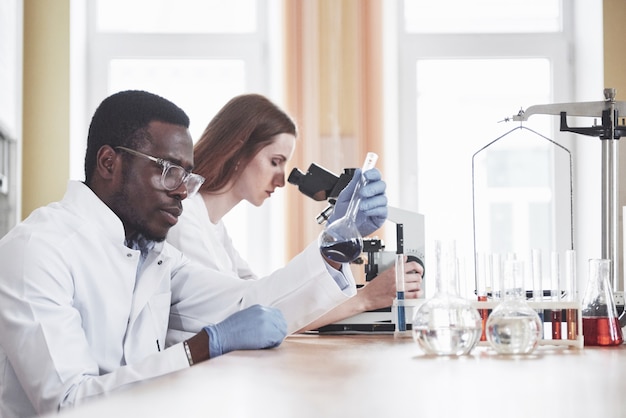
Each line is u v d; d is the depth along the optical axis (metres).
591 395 1.13
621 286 2.44
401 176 4.62
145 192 2.03
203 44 4.61
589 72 4.51
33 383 1.70
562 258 4.61
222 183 2.87
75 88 4.38
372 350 1.80
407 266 2.43
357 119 4.30
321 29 4.32
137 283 2.08
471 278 4.61
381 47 4.34
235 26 4.63
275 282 2.19
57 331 1.74
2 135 3.91
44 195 4.29
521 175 4.67
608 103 2.43
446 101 4.67
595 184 4.40
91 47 4.60
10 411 1.84
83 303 1.91
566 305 1.87
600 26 4.39
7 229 4.03
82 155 4.52
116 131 2.02
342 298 2.15
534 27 4.68
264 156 2.88
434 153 4.66
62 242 1.88
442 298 1.68
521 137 4.66
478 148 4.66
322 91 4.32
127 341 2.01
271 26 4.57
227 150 2.84
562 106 2.47
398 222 2.47
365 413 0.98
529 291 2.46
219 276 2.32
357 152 4.30
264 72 4.61
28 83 4.30
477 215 4.66
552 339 1.87
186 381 1.27
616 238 2.41
